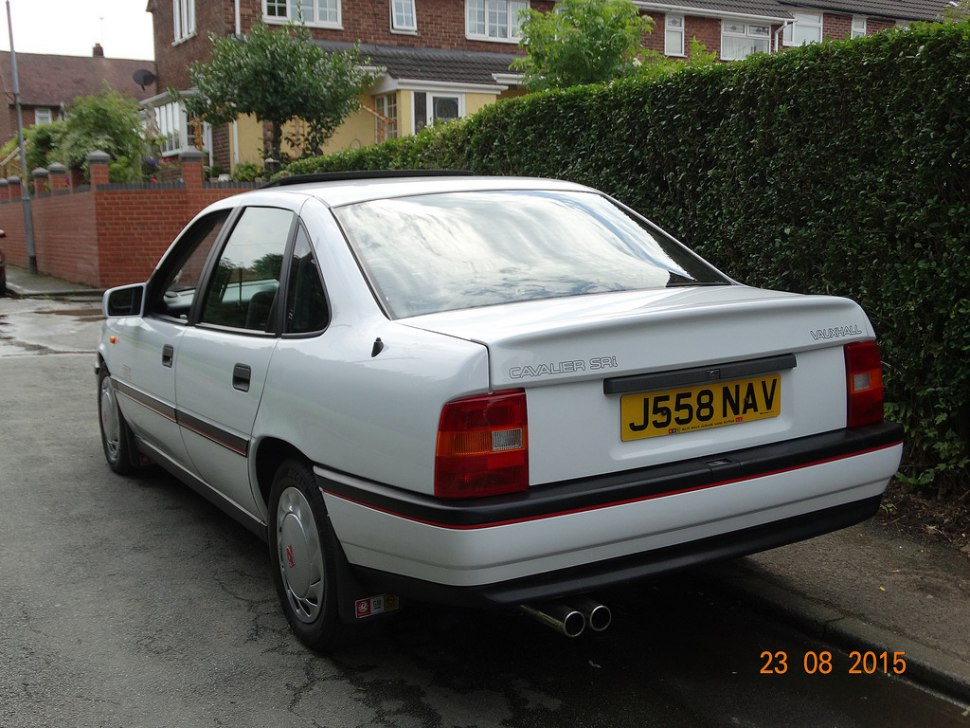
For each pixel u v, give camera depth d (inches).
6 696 128.1
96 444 268.8
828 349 132.8
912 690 128.9
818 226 203.9
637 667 135.9
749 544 123.3
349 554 124.9
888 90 184.7
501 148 323.3
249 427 145.6
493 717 122.6
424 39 1067.9
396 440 113.3
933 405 187.9
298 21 998.4
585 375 111.3
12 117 1951.3
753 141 217.9
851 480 130.7
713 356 120.0
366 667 136.3
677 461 118.9
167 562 177.9
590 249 147.9
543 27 550.0
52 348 460.8
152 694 128.6
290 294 142.4
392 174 178.2
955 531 175.6
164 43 1160.8
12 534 193.3
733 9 1201.4
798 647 141.9
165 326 185.6
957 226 177.0
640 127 257.6
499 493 108.0
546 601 113.5
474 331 113.4
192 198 792.3
